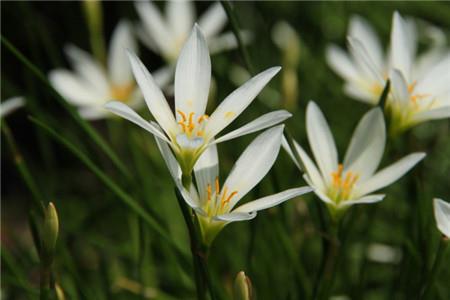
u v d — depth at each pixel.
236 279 0.60
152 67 1.34
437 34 1.01
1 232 0.91
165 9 1.13
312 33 1.23
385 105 0.70
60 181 1.04
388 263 0.87
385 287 0.85
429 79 0.74
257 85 0.62
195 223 0.61
